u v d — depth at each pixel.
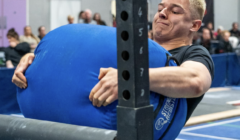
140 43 0.90
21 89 1.39
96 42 1.22
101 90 1.11
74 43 1.26
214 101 5.72
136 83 0.90
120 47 0.92
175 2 1.62
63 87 1.22
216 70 8.02
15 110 5.08
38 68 1.32
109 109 1.15
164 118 1.24
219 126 3.78
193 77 1.21
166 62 1.29
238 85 8.47
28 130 1.10
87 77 1.18
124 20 0.91
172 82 1.17
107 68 1.14
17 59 6.59
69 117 1.21
